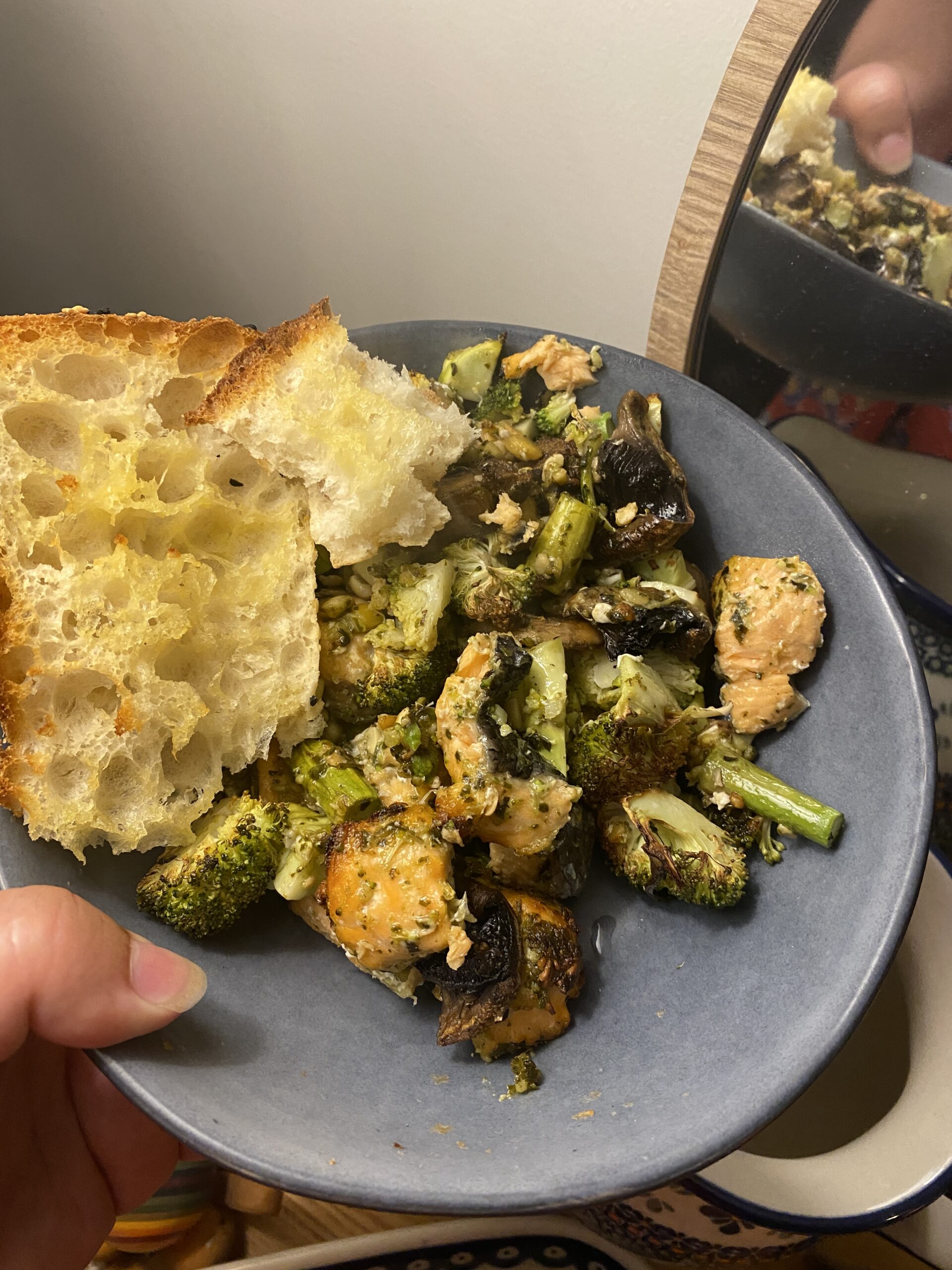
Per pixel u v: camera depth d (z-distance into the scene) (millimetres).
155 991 185
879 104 254
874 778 220
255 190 422
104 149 441
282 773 230
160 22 382
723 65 294
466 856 222
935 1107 236
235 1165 165
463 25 326
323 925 215
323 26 352
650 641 242
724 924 226
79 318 215
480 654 221
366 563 241
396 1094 202
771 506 247
